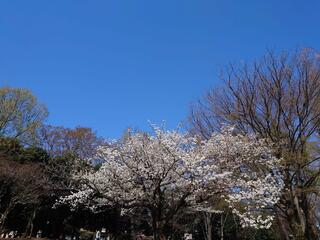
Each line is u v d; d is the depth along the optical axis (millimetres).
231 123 17281
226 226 38000
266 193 14016
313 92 16422
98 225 33500
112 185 15250
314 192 16469
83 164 24578
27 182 25594
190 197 14766
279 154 16109
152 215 14750
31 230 29500
